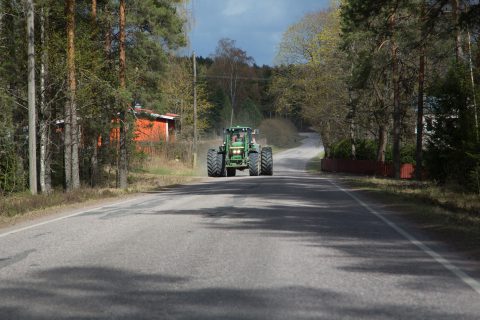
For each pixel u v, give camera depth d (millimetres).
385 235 8797
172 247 7703
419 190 19266
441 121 20156
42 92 20688
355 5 18734
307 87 52125
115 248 7684
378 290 5277
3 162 19797
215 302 4863
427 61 26141
